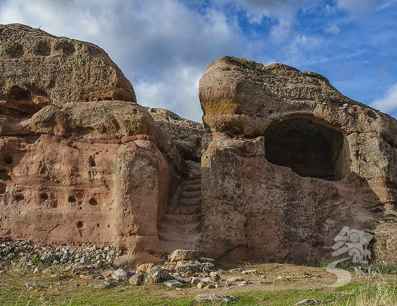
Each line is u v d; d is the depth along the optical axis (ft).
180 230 74.95
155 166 71.26
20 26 83.10
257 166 79.10
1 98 79.20
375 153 86.43
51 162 75.20
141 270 63.98
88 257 68.74
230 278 62.54
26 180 74.79
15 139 76.74
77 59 79.82
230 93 82.48
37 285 59.16
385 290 43.55
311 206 81.35
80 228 72.08
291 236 78.95
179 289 57.77
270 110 84.74
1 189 74.90
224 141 79.61
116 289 58.18
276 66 90.33
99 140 75.51
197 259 68.44
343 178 87.81
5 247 70.13
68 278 62.69
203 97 83.76
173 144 86.07
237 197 75.97
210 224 73.56
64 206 73.41
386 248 78.89
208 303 51.19
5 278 61.87
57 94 79.15
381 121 88.53
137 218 68.64
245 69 86.94
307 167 97.09
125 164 70.03
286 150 97.60
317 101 87.51
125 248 68.33
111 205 72.43
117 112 75.61
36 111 79.92
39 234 72.18
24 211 73.26
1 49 80.89
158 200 71.61
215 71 84.74
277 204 78.79
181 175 88.63
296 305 48.29
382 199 84.64
